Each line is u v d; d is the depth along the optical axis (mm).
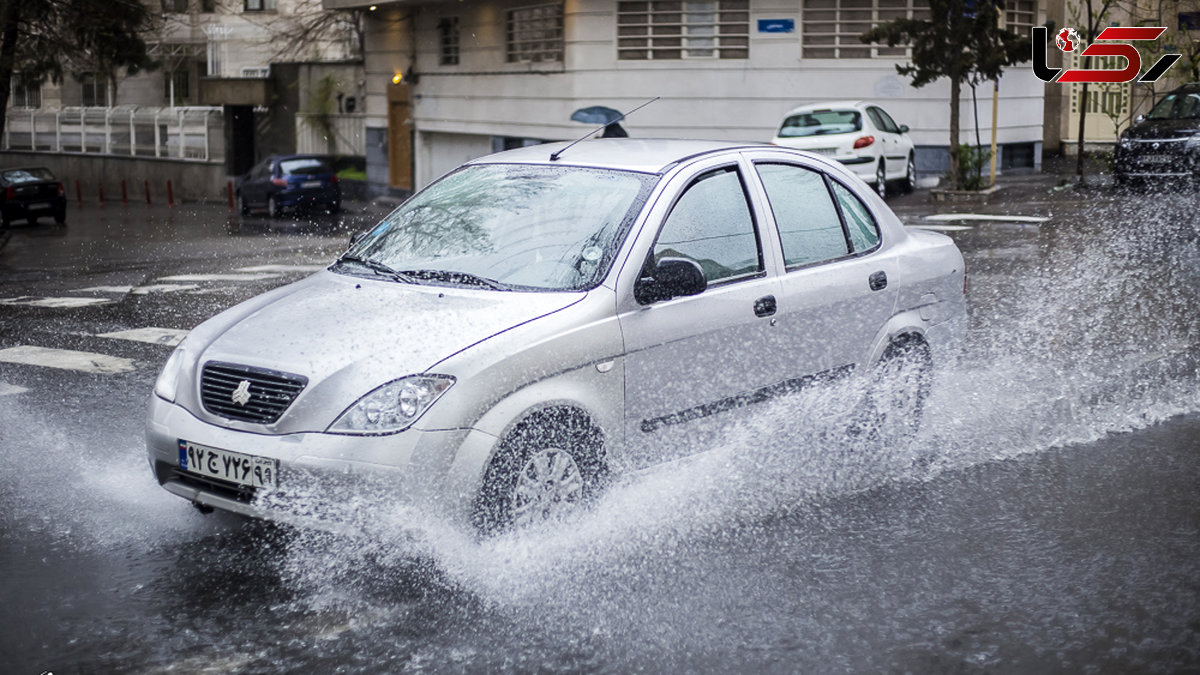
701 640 4066
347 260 5730
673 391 5094
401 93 36594
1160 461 6211
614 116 24984
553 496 4719
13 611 4363
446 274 5211
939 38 22688
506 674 3832
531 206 5469
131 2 36688
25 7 34875
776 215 5707
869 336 6004
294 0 48344
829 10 27281
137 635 4148
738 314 5324
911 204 21531
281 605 4391
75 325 11172
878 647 4020
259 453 4484
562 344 4699
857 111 22906
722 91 28281
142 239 25969
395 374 4438
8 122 52281
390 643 4062
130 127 47188
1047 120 32688
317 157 33875
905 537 5082
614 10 28766
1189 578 4621
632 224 5125
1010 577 4637
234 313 5270
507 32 31922
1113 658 3934
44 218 36062
